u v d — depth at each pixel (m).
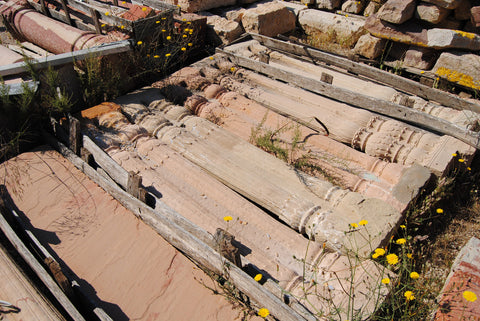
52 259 3.06
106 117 4.92
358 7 8.81
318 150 4.76
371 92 5.90
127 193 3.88
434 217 4.32
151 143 4.61
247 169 4.27
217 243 3.13
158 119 5.07
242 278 2.99
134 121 5.16
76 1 6.70
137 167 4.31
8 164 4.51
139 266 3.47
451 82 6.55
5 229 3.52
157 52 6.66
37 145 5.01
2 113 4.51
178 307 3.16
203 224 3.74
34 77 4.67
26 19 6.96
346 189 4.15
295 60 7.01
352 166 4.51
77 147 4.56
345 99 5.69
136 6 6.74
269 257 3.46
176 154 4.51
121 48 5.48
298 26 9.29
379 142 4.70
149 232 3.75
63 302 2.91
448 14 6.72
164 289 3.29
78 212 3.96
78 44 6.18
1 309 2.95
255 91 6.00
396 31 6.99
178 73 6.28
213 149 4.56
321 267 3.32
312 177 4.12
